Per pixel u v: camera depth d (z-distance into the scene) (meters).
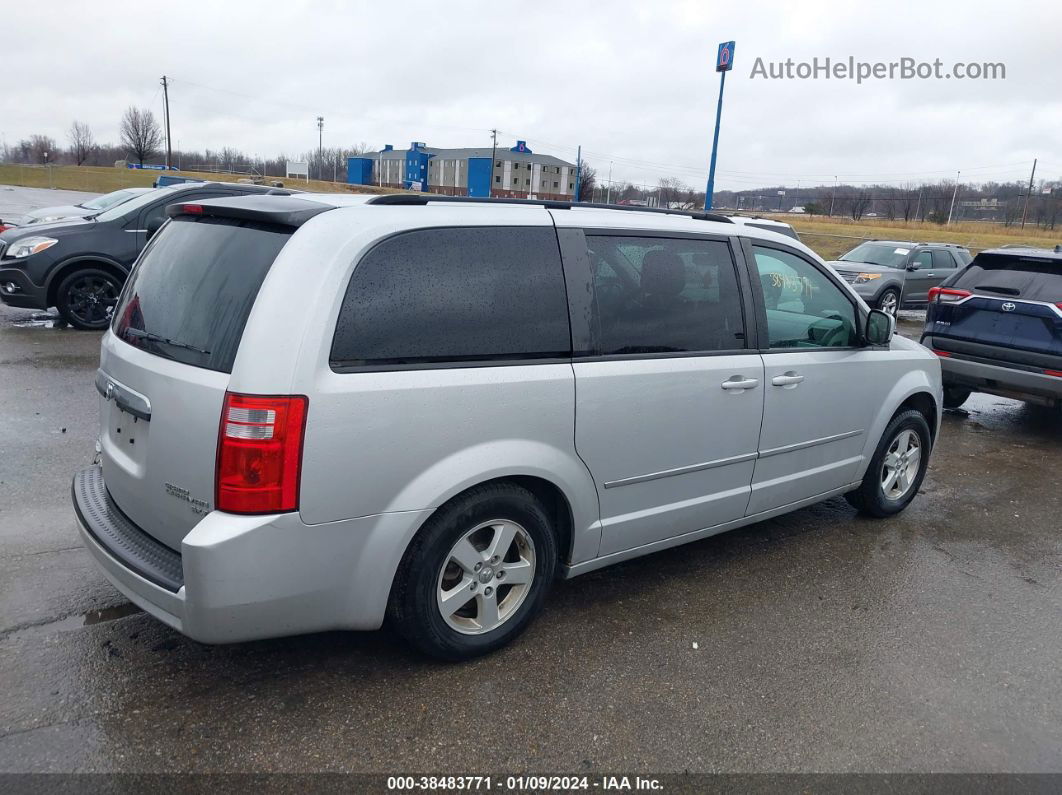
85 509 3.23
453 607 3.15
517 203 3.35
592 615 3.74
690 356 3.74
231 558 2.57
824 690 3.24
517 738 2.82
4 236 9.99
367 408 2.73
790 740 2.91
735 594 4.04
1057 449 7.39
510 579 3.31
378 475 2.79
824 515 5.30
